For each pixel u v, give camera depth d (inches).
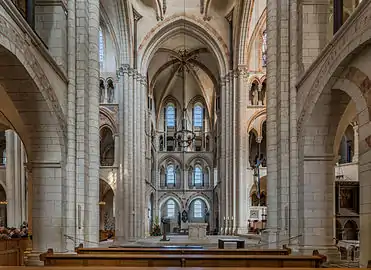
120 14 1277.1
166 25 1434.5
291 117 661.9
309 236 611.8
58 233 603.8
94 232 680.4
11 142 1181.1
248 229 1343.5
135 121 1371.8
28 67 494.6
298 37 662.5
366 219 440.1
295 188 649.0
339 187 939.3
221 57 1461.6
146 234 1657.2
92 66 700.0
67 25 647.8
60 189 607.5
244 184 1368.1
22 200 1177.4
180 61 1854.1
